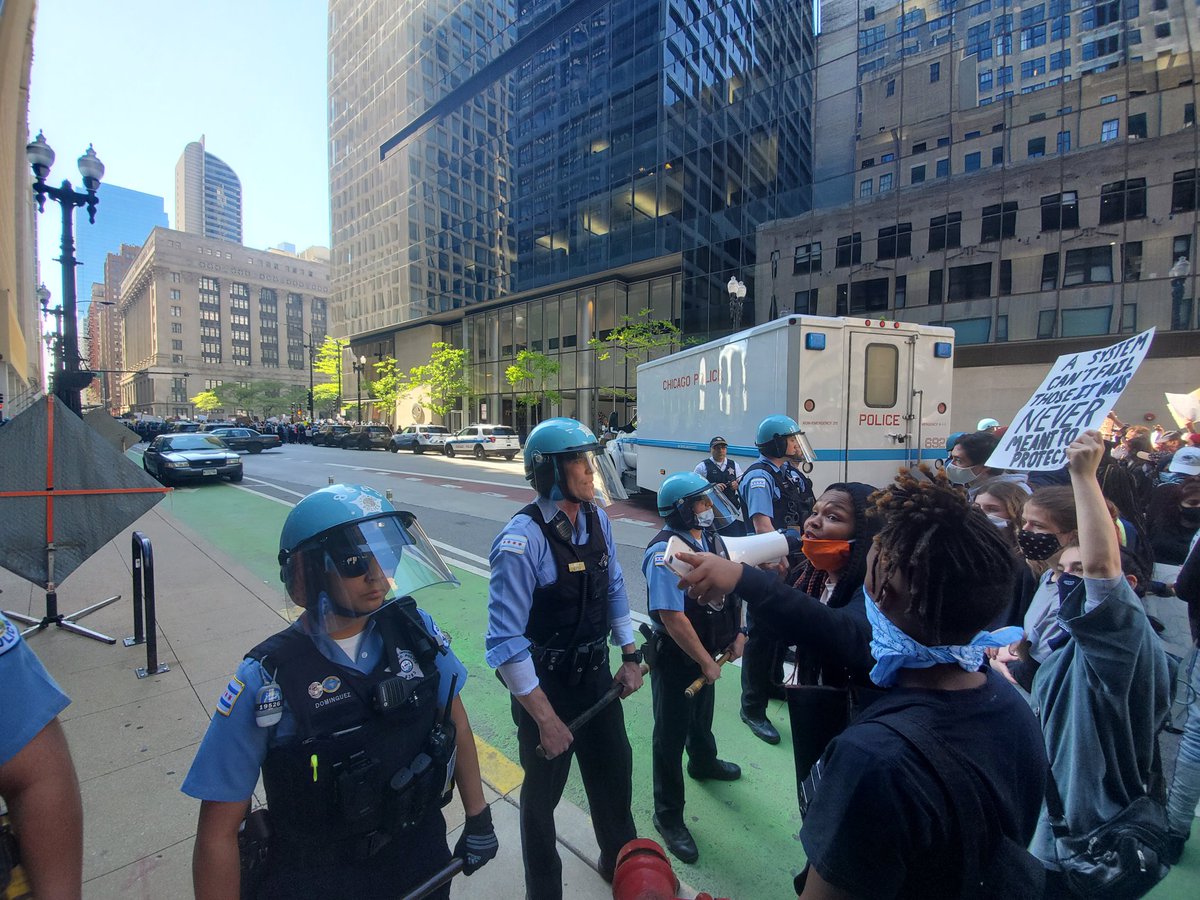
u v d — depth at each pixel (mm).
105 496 4566
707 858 2438
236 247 117812
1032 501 2330
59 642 4410
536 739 1958
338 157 53719
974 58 19219
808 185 22609
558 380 32625
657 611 2340
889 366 6855
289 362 126562
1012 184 18703
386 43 46344
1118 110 17141
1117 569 1706
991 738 976
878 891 881
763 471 3850
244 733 1206
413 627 1398
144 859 2338
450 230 40312
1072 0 17672
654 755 2521
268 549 7695
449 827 2557
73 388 11102
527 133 33406
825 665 1325
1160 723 1801
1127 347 1819
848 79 21703
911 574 1021
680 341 25141
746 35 24125
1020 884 940
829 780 976
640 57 26953
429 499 12633
